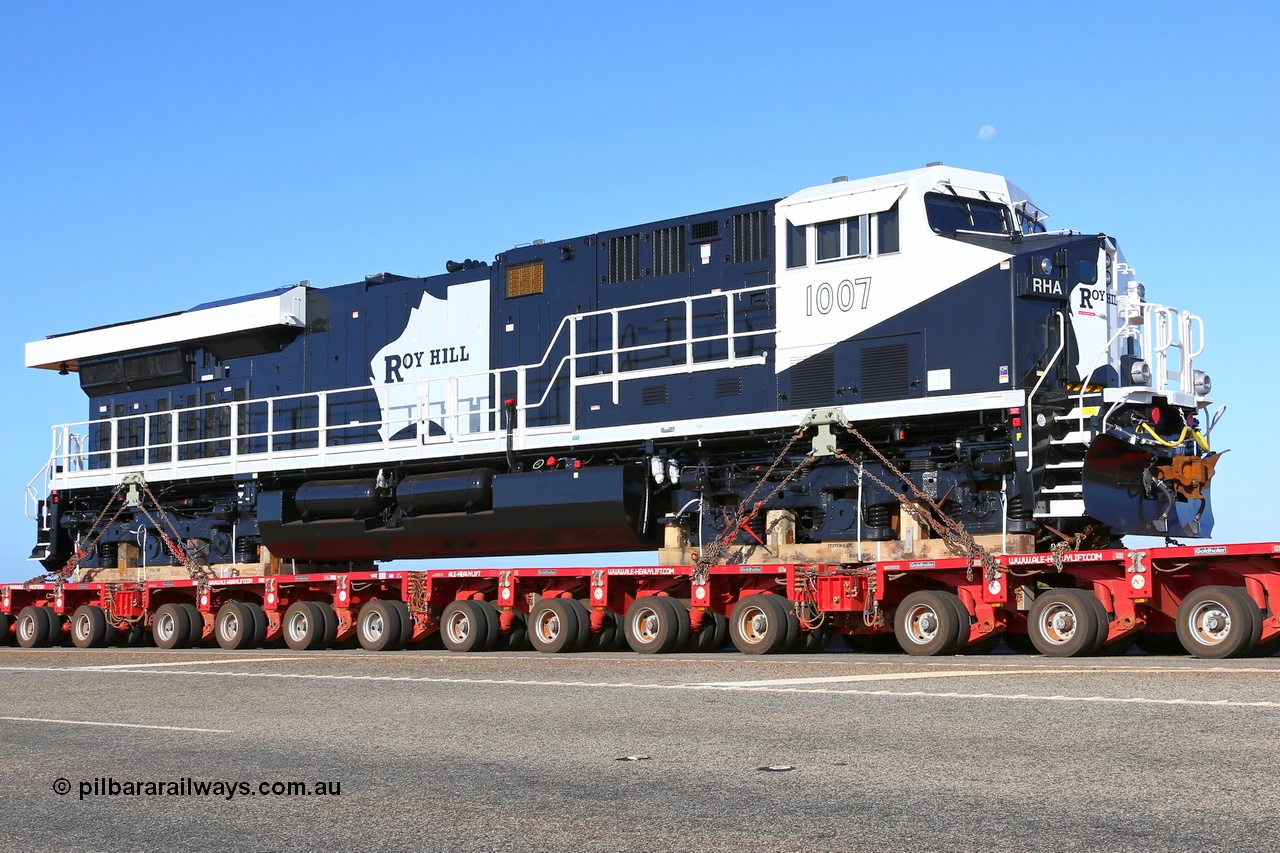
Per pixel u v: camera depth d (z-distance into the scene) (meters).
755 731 9.82
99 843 7.01
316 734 10.48
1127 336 18.42
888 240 17.80
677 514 19.09
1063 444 16.23
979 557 15.91
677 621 17.98
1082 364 17.34
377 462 22.05
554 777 8.32
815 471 18.03
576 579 19.52
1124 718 9.74
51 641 25.64
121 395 27.12
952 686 11.98
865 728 9.74
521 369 20.52
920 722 9.91
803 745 9.15
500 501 20.33
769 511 18.34
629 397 20.02
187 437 25.77
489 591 20.20
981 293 17.03
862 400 17.77
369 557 22.70
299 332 24.59
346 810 7.55
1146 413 16.55
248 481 23.77
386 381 23.30
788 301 18.53
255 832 7.13
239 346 25.20
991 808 7.09
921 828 6.73
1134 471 16.34
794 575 17.06
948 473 17.06
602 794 7.76
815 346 18.23
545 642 18.84
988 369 16.86
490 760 9.01
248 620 22.31
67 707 13.07
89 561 26.42
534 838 6.76
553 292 21.41
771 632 17.06
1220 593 14.35
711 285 19.66
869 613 16.77
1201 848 6.23
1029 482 16.23
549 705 11.79
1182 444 16.78
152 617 24.03
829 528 17.81
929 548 16.92
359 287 24.02
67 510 26.91
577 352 20.94
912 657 15.77
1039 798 7.28
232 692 13.95
